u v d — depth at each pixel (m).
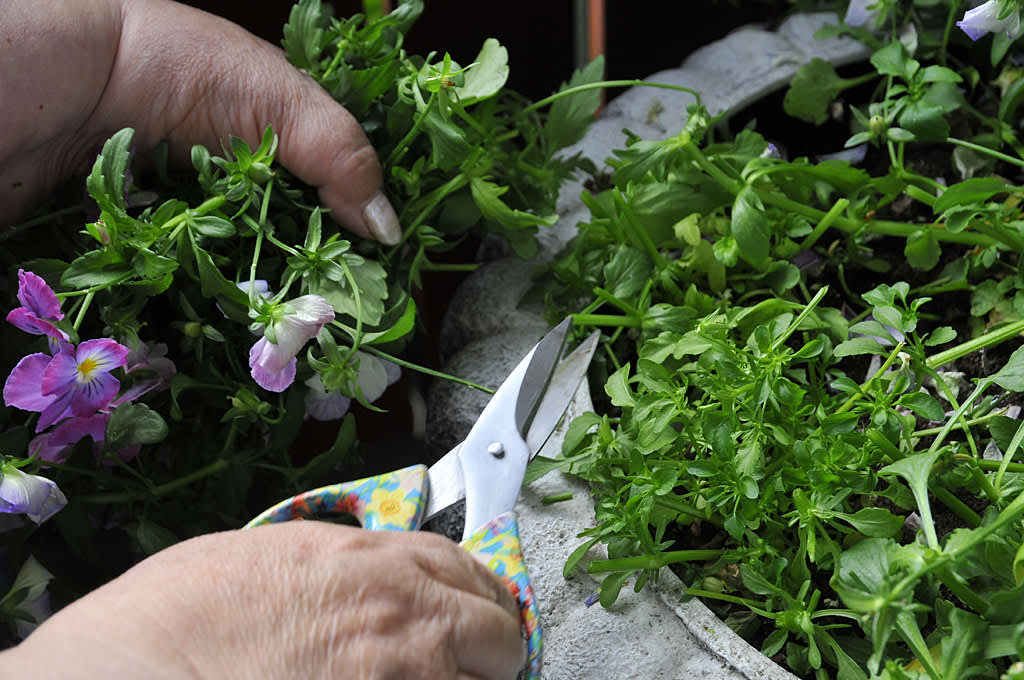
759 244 0.81
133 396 0.78
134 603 0.50
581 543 0.75
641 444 0.71
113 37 0.81
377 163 0.84
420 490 0.63
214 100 0.83
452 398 0.87
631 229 0.87
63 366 0.70
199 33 0.83
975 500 0.74
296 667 0.50
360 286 0.79
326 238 0.86
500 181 0.99
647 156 0.84
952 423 0.67
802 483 0.67
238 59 0.83
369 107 0.91
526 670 0.59
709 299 0.83
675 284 0.87
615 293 0.86
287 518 0.62
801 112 1.05
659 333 0.82
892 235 0.96
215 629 0.50
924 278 0.92
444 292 1.37
